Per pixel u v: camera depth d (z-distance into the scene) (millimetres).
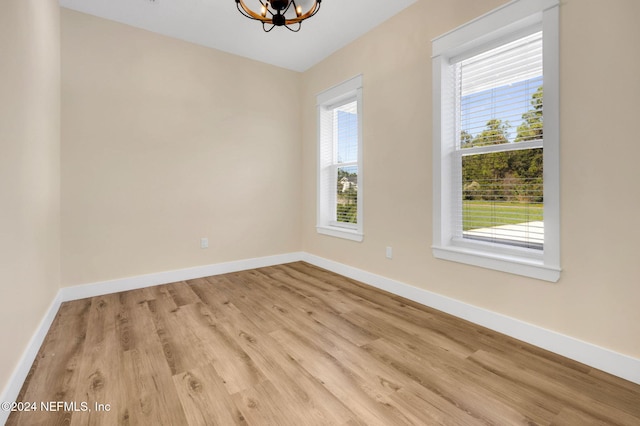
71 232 2762
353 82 3314
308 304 2668
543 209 1897
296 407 1396
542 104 1883
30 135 1808
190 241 3424
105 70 2896
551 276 1865
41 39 2074
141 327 2217
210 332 2143
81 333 2119
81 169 2801
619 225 1621
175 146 3295
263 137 3926
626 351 1606
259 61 3855
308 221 4203
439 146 2471
